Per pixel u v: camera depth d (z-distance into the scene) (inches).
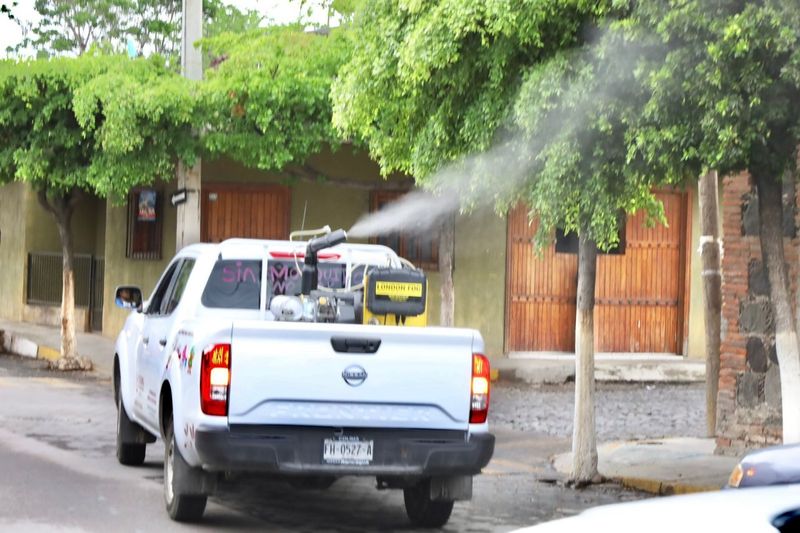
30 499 468.4
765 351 623.5
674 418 847.1
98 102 908.6
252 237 1088.2
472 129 481.1
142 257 1148.5
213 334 398.9
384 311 438.0
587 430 585.0
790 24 404.8
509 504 520.1
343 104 536.7
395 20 500.7
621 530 151.0
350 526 446.6
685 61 418.9
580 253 586.2
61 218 1042.7
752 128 416.8
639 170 442.9
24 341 1181.7
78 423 712.4
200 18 898.7
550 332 1087.0
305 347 403.2
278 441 401.1
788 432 450.9
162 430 454.9
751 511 153.0
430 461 410.9
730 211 633.0
